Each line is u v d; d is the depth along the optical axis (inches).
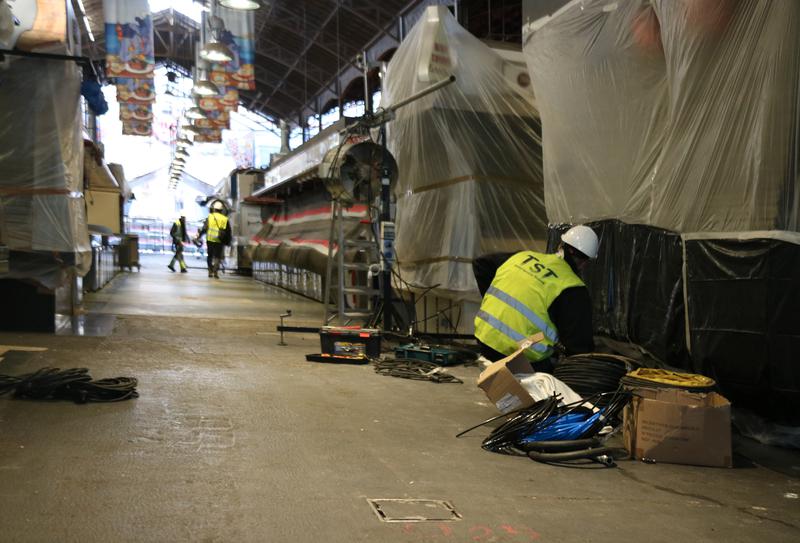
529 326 184.5
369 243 334.0
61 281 301.4
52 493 114.7
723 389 185.8
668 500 132.0
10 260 295.6
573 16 250.2
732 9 180.5
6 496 112.1
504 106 335.9
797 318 164.9
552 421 160.9
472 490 130.6
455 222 329.4
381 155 335.0
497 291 191.6
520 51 352.2
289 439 157.4
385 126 361.4
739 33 179.3
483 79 334.0
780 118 169.3
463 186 327.9
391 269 328.8
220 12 733.3
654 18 218.5
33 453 134.8
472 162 327.9
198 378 220.1
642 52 222.5
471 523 113.6
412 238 360.5
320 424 173.2
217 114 886.4
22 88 299.1
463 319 331.9
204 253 1633.9
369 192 337.1
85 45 616.7
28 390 179.5
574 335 183.3
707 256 186.2
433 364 271.4
